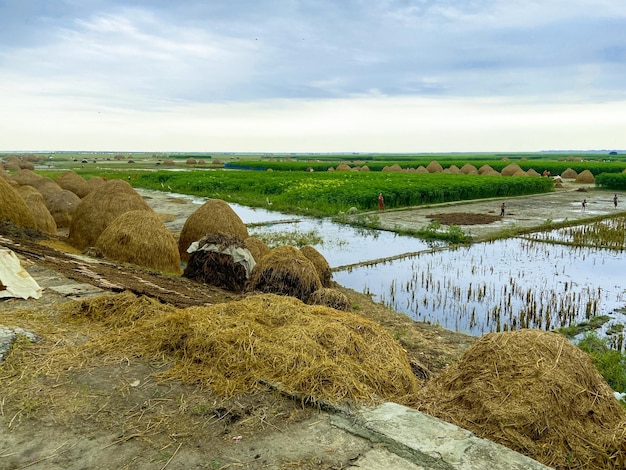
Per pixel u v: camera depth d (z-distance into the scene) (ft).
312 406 12.35
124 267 34.83
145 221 39.88
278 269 32.24
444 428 11.28
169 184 149.69
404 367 16.25
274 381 13.32
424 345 28.84
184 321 16.08
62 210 68.90
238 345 14.75
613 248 59.52
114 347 15.57
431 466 9.83
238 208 104.37
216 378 13.58
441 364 26.18
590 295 40.19
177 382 13.53
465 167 201.05
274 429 11.34
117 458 10.16
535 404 12.63
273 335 15.62
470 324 34.12
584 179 179.52
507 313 36.19
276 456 10.27
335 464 9.95
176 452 10.39
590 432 12.76
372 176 168.86
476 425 12.52
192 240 47.44
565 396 13.08
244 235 48.16
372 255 56.75
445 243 64.23
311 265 33.04
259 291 31.89
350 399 12.52
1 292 20.43
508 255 56.44
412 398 14.24
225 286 36.45
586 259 54.24
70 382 13.35
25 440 10.71
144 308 18.80
